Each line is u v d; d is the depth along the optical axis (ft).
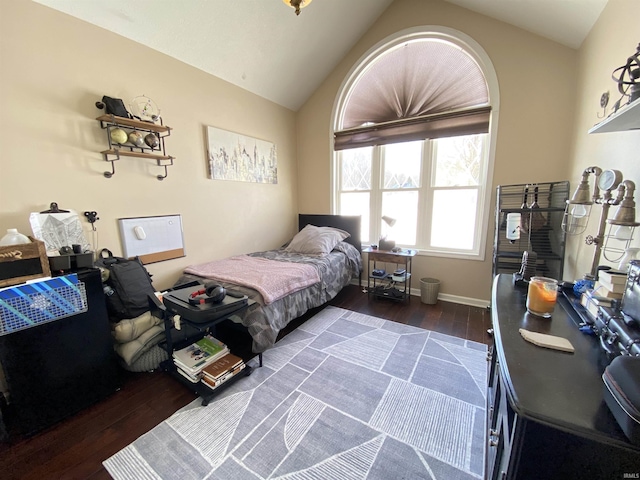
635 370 1.90
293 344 7.52
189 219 8.91
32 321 4.59
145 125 7.10
